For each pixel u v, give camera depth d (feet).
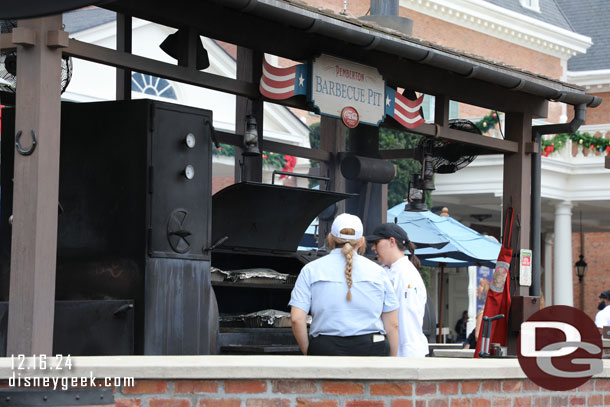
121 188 23.45
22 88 20.53
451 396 17.11
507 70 33.17
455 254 49.88
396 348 20.74
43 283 20.10
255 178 32.65
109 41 63.57
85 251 23.79
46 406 13.70
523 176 36.27
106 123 23.81
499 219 99.40
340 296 20.21
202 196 24.14
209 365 15.42
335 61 28.89
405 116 31.63
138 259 23.02
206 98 66.59
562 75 122.93
